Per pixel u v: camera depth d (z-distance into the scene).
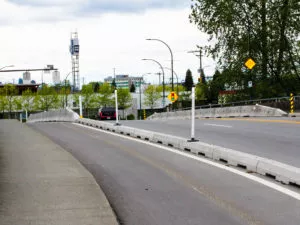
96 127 25.89
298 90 47.16
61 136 19.81
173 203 7.11
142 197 7.57
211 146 12.04
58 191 7.52
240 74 46.16
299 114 30.33
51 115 46.22
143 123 28.30
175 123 27.14
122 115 105.12
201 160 11.50
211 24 45.69
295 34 44.66
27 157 11.63
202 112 41.59
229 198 7.37
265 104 38.38
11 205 6.60
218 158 11.47
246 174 9.45
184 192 7.87
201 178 9.10
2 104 100.75
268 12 44.38
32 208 6.44
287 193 7.62
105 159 12.14
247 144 14.59
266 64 46.00
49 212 6.23
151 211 6.66
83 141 17.20
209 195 7.61
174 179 9.06
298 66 46.62
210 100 56.69
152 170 10.19
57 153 12.38
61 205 6.60
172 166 10.67
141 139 17.53
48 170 9.56
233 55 46.72
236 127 21.30
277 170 8.77
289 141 14.88
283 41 44.94
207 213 6.49
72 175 8.96
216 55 47.28
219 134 18.30
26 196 7.15
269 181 8.68
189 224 5.96
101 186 8.58
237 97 48.50
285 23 44.25
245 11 45.19
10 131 22.45
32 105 102.19
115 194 7.86
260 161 9.55
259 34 45.22
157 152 13.30
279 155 11.95
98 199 6.96
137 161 11.61
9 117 101.88
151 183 8.73
